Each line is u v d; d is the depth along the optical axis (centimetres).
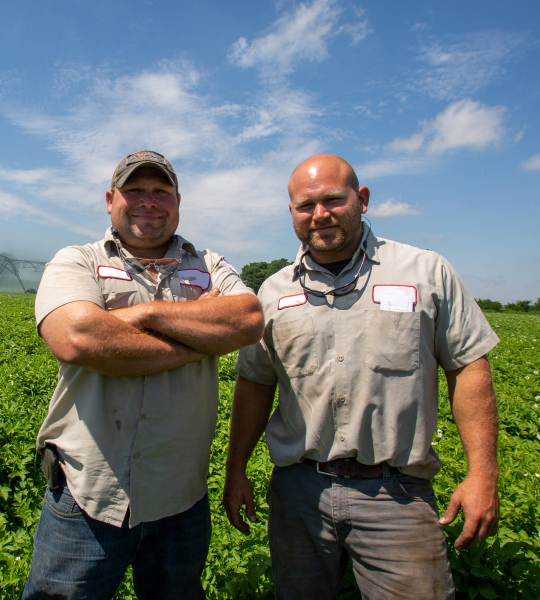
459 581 285
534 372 1102
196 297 259
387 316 235
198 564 244
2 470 429
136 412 222
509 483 443
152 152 248
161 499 227
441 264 246
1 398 595
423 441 233
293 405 253
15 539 336
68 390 224
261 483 432
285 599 257
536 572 282
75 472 219
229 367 973
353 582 295
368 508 232
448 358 242
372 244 253
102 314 212
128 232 246
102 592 224
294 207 250
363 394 234
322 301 247
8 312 2027
